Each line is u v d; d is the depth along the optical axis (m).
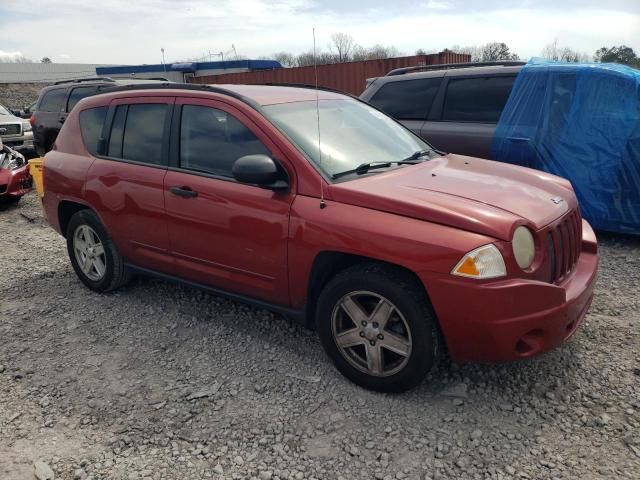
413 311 2.96
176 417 3.13
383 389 3.20
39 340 4.13
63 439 2.99
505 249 2.81
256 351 3.80
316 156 3.47
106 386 3.48
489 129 6.39
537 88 6.15
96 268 4.84
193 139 3.94
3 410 3.27
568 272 3.31
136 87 4.54
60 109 11.30
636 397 3.11
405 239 2.92
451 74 6.80
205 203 3.75
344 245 3.11
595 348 3.64
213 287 3.98
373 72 16.44
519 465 2.65
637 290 4.57
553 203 3.32
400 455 2.75
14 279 5.46
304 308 3.47
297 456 2.79
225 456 2.81
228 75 19.97
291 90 4.31
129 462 2.79
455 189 3.28
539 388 3.24
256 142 3.59
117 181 4.35
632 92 5.63
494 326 2.79
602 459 2.66
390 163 3.74
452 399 3.17
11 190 8.78
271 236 3.43
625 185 5.69
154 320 4.34
